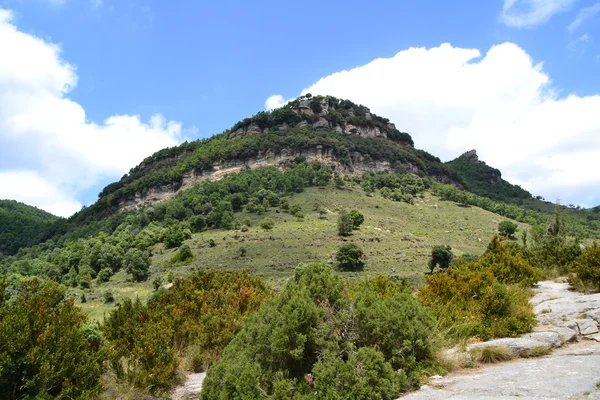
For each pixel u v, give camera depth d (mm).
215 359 11375
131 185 146500
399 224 93938
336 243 73438
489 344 8641
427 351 7746
